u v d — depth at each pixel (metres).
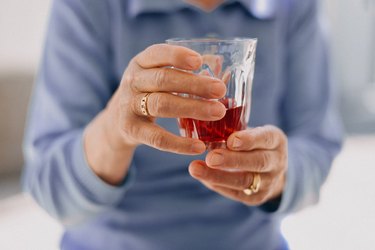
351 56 2.75
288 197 0.64
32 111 0.68
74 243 0.68
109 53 0.67
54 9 0.67
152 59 0.44
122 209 0.65
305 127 0.73
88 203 0.61
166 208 0.65
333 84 0.76
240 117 0.48
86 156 0.59
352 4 2.72
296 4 0.72
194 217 0.65
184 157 0.64
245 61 0.47
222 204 0.66
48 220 1.77
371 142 2.52
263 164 0.50
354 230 1.70
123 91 0.46
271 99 0.71
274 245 0.70
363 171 2.17
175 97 0.43
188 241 0.65
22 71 2.16
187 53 0.42
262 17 0.70
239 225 0.66
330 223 1.76
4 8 2.22
